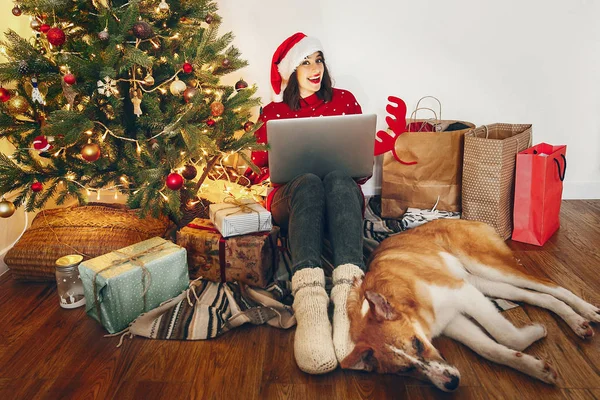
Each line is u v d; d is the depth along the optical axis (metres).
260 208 1.90
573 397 1.26
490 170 2.13
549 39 2.63
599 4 2.55
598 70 2.64
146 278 1.65
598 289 1.79
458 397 1.27
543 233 2.17
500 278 1.69
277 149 1.83
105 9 1.68
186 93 1.80
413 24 2.65
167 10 1.82
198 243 1.84
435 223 1.85
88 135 1.75
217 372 1.40
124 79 1.74
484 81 2.72
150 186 1.81
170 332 1.58
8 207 1.66
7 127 1.67
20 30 2.16
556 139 2.78
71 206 2.18
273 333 1.58
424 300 1.49
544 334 1.48
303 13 2.64
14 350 1.52
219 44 1.95
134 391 1.33
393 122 2.34
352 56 2.70
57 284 1.83
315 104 2.40
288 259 2.03
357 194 1.80
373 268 1.64
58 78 1.66
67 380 1.38
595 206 2.69
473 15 2.63
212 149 1.74
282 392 1.31
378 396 1.29
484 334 1.45
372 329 1.41
